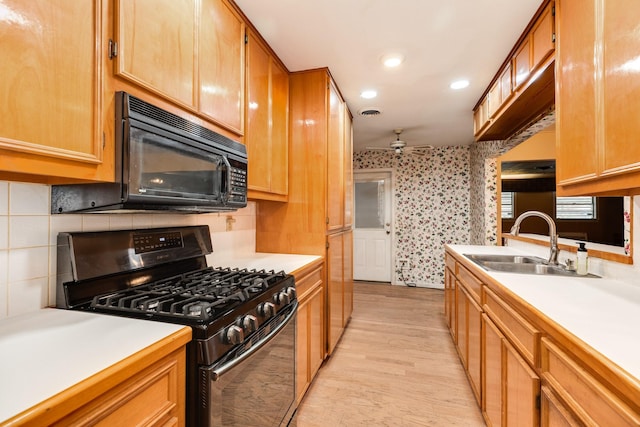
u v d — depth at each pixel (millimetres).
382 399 1947
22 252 981
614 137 956
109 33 893
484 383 1677
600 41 1024
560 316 981
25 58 695
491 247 2986
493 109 2391
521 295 1223
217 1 1415
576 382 819
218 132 1437
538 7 1563
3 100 656
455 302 2568
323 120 2285
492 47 1957
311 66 2246
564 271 1738
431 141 4570
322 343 2277
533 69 1636
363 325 3221
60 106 768
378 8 1602
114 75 905
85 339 792
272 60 2025
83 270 1084
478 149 4211
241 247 2236
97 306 1037
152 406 762
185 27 1198
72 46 797
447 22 1708
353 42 1923
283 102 2217
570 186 1259
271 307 1260
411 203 5094
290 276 1570
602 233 1846
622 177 940
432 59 2119
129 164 907
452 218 4895
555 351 917
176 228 1557
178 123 1117
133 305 1027
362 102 2951
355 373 2254
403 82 2496
